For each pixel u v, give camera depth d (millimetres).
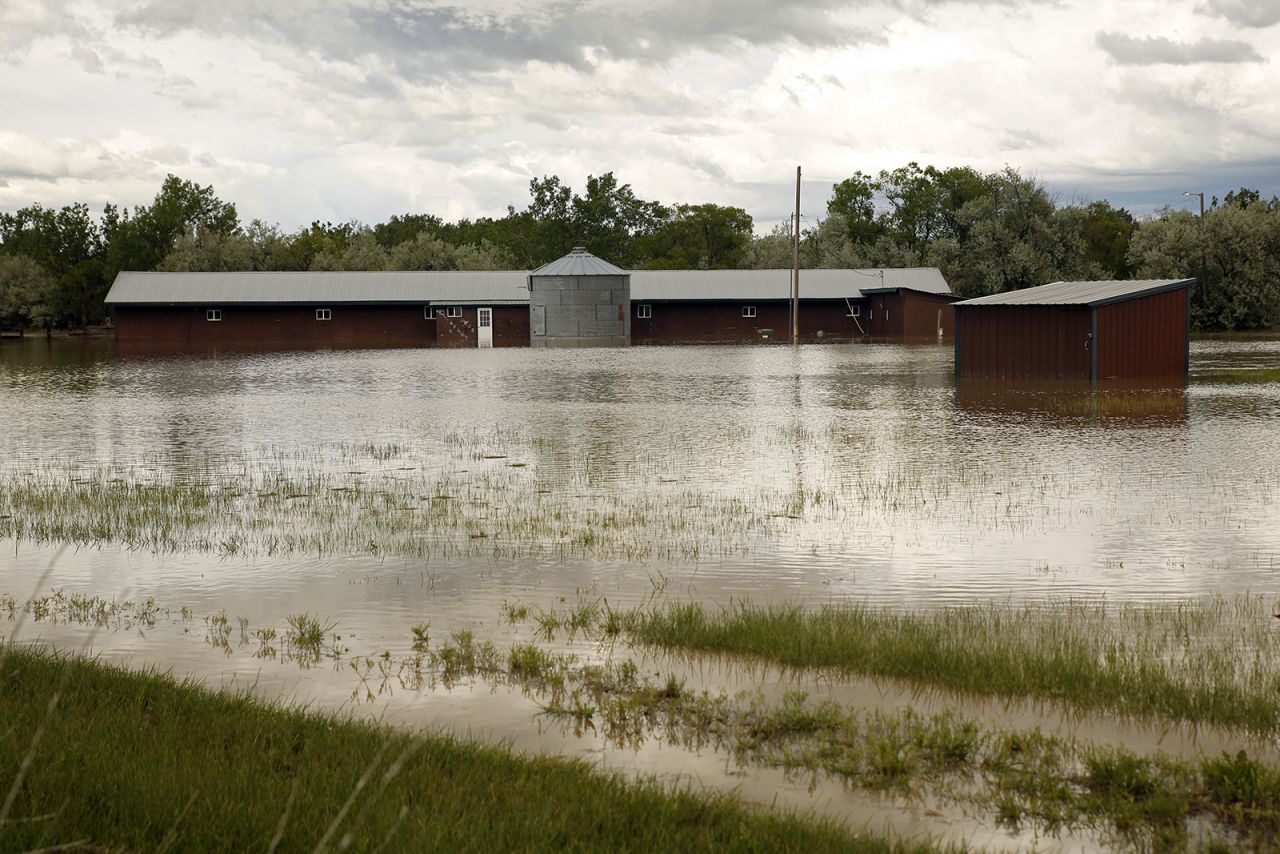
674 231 126000
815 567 11406
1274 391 30391
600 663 8375
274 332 72125
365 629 9352
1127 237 107375
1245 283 79062
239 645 8938
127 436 22984
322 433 23328
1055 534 12844
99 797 5531
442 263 97688
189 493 15969
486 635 9133
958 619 9344
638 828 5430
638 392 32688
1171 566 11273
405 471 18062
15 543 12836
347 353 58312
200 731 6598
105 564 11797
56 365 48781
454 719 7266
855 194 115562
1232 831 5594
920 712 7301
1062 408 26625
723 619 9281
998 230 85000
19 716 6457
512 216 154000
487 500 15328
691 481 16781
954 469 17656
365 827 5254
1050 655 8180
